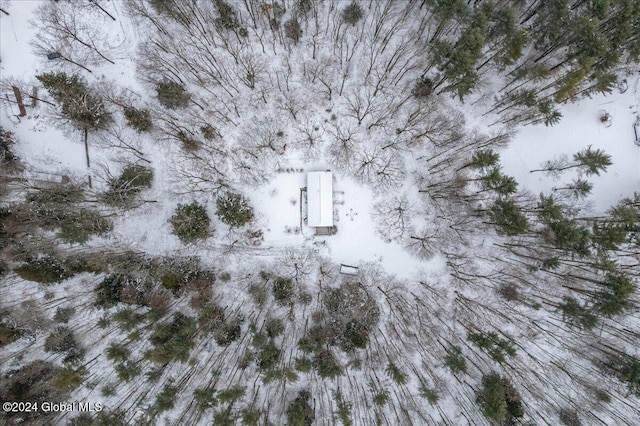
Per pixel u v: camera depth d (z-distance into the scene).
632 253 33.94
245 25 36.25
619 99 36.31
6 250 36.12
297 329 36.69
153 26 36.50
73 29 36.62
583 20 30.09
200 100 36.69
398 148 36.56
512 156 36.56
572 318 34.53
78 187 36.66
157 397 36.03
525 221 31.45
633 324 36.12
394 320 36.66
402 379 35.06
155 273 36.41
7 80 36.66
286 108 36.66
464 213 36.34
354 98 36.47
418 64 36.03
